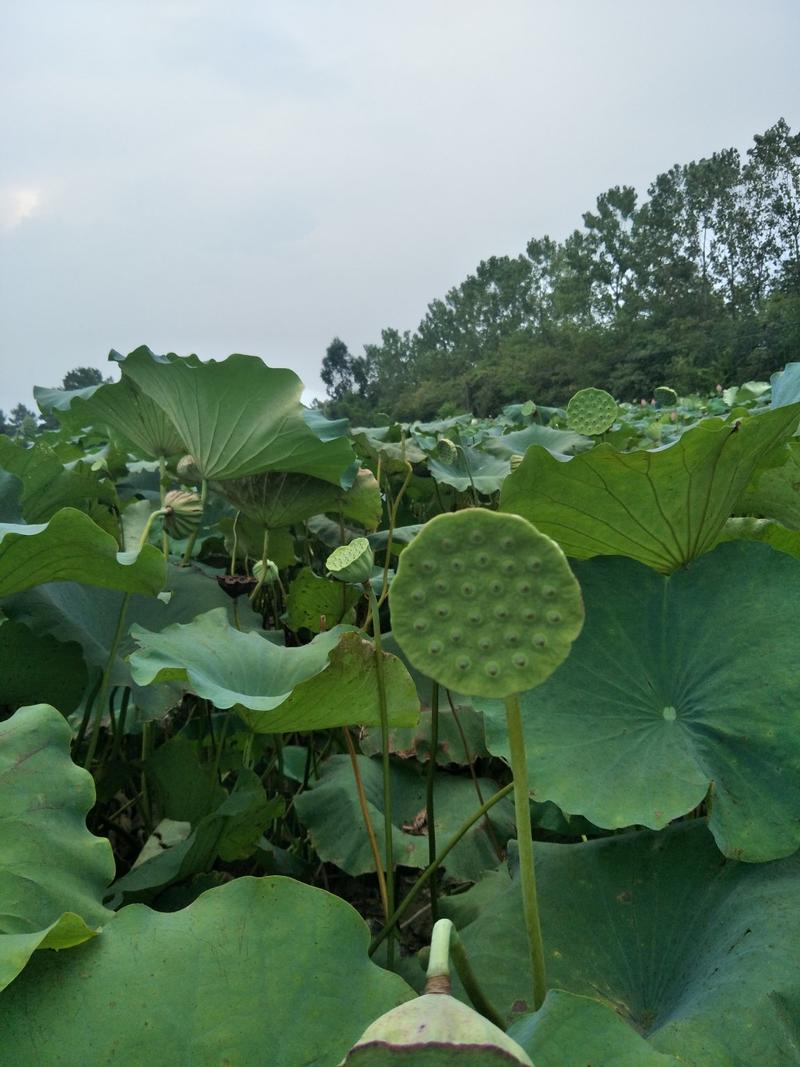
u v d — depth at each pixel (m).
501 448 3.81
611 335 76.44
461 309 114.31
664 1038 0.99
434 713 1.82
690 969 1.16
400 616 0.70
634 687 1.36
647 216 85.62
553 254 107.88
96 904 0.98
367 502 2.54
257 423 2.26
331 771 2.14
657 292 82.38
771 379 2.28
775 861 1.23
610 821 1.20
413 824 2.00
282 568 3.14
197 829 1.47
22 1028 0.82
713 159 82.44
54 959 0.87
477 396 81.31
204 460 2.40
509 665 0.70
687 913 1.24
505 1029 0.93
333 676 1.40
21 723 1.11
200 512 2.44
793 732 1.21
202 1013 0.84
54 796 1.05
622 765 1.27
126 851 2.11
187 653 1.54
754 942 1.09
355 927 0.92
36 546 1.51
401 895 2.03
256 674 1.60
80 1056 0.80
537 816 1.77
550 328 85.19
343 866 1.87
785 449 1.83
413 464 3.24
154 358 2.24
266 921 0.91
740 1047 0.96
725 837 1.19
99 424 3.56
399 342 127.25
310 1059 0.82
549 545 0.68
